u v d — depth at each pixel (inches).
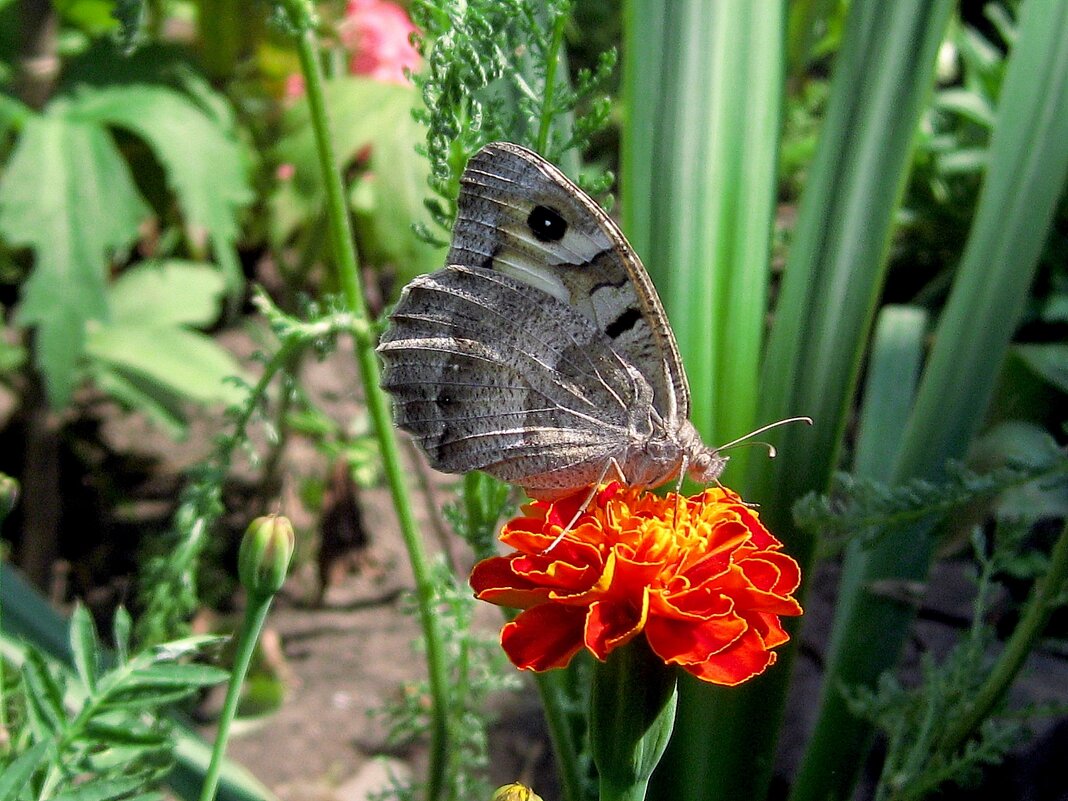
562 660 4.1
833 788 6.1
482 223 5.0
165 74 8.7
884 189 5.8
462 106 4.8
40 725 4.3
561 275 5.1
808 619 9.0
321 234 9.1
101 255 8.1
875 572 6.2
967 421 6.2
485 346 5.1
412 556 5.6
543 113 5.1
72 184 8.1
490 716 6.1
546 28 5.1
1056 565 5.2
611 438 5.1
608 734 4.3
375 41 8.9
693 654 4.0
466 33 4.7
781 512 5.9
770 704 5.8
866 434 7.1
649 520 4.4
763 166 6.0
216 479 5.4
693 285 5.9
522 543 4.4
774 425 5.6
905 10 5.8
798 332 5.9
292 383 5.4
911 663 8.2
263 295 5.3
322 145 5.3
